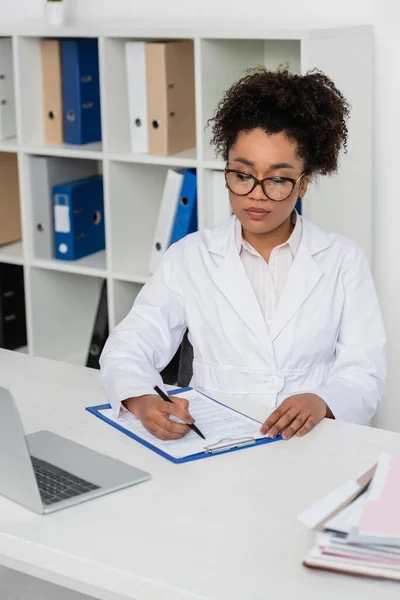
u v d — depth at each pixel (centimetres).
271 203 181
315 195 259
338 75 262
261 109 181
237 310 192
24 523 130
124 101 296
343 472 146
